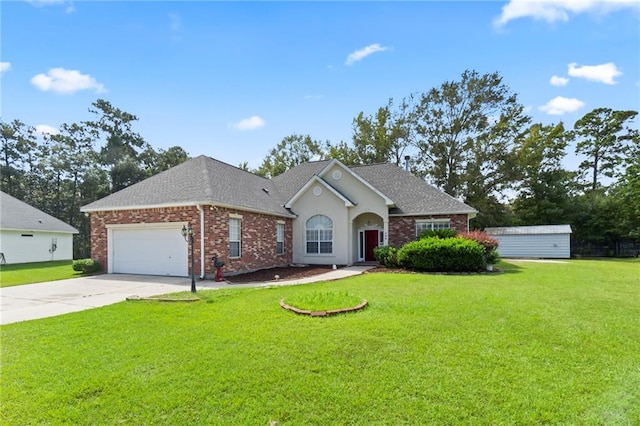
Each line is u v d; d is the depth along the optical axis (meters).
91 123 42.84
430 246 15.61
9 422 3.66
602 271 16.31
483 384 4.34
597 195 36.34
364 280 12.84
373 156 38.81
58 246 28.48
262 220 18.16
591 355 5.23
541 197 36.53
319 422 3.62
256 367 4.87
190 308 8.35
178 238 15.23
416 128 38.56
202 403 3.99
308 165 25.67
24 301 9.81
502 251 30.08
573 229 34.59
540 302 8.62
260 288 11.16
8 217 24.92
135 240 16.11
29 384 4.46
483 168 36.66
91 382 4.48
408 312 7.56
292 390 4.24
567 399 3.99
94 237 16.94
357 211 20.16
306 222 21.00
